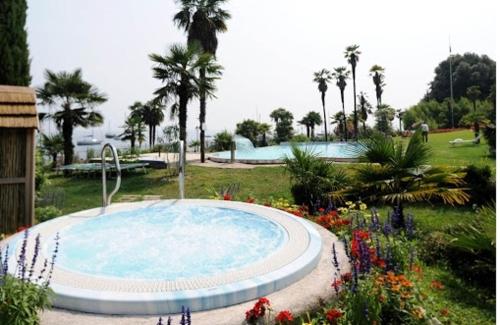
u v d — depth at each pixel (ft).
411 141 23.79
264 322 11.03
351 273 12.70
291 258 15.07
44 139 65.16
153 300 11.29
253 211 23.94
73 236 20.42
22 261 10.59
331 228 21.15
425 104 158.81
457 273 16.47
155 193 39.83
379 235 18.24
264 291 12.54
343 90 129.49
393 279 11.75
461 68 186.91
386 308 11.34
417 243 19.20
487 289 14.93
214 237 22.25
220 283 12.55
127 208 25.03
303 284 13.53
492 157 44.50
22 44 35.29
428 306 12.07
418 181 22.88
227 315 11.25
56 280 12.92
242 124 116.88
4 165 24.47
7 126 23.90
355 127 119.03
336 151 79.66
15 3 34.45
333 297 13.01
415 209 27.32
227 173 48.06
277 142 129.49
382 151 23.91
